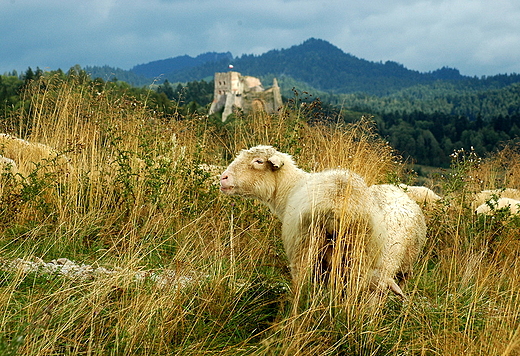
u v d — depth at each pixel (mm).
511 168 10734
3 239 5598
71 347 3600
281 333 3867
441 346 3811
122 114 7668
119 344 3619
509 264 5543
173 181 6863
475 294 4559
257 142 7973
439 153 49250
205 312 4324
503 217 6516
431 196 7812
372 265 4246
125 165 6859
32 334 3422
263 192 5141
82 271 4844
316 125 7469
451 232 6500
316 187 4242
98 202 6785
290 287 4707
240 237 6164
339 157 5996
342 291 4254
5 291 3957
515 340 3449
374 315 4031
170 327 3871
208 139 8172
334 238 4148
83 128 7621
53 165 6777
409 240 4801
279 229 6375
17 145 7871
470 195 7363
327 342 3836
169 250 5969
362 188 4242
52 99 8266
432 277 5559
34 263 5004
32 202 6363
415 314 4391
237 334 4117
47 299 4043
